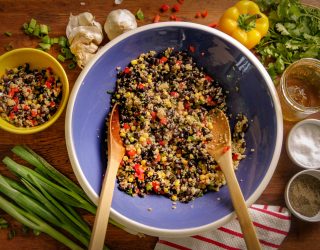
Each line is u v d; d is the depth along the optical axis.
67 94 0.57
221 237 0.59
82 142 0.54
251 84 0.56
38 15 0.61
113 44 0.54
